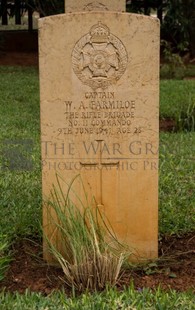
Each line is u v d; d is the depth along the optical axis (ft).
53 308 7.12
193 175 11.96
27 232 9.23
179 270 8.26
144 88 8.03
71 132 8.11
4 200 10.43
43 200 8.21
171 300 7.30
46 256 8.35
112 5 8.43
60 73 7.97
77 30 7.88
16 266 8.36
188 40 32.07
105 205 8.28
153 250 8.43
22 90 21.71
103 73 7.97
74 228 7.88
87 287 7.65
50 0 28.48
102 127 8.11
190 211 10.08
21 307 7.14
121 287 7.80
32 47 34.96
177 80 23.90
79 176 8.19
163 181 11.43
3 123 16.17
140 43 7.93
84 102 8.04
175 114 17.40
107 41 7.91
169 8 30.94
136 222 8.34
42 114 8.06
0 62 31.24
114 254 7.98
